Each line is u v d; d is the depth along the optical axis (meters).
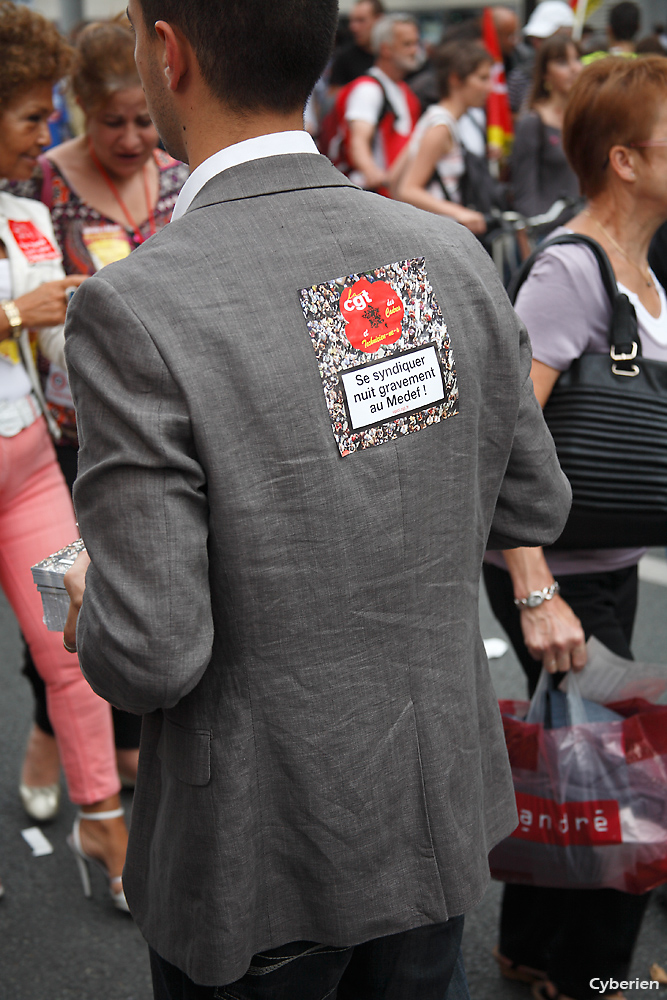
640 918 1.98
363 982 1.31
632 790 1.79
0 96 2.14
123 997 2.23
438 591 1.17
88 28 2.55
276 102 1.09
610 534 1.88
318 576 1.08
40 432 2.33
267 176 1.09
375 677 1.13
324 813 1.13
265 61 1.06
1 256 2.25
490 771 1.31
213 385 1.00
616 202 1.90
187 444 1.01
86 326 1.02
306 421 1.04
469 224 5.02
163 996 1.30
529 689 2.10
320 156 1.13
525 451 1.28
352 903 1.16
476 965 2.29
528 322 1.83
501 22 7.76
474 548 1.23
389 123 6.09
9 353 2.25
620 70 1.84
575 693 1.89
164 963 1.27
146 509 1.00
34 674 2.73
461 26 6.54
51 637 2.37
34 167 2.33
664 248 2.64
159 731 1.22
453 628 1.20
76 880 2.63
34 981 2.27
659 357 1.92
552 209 5.02
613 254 1.91
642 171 1.83
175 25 1.07
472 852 1.22
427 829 1.19
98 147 2.60
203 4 1.04
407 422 1.10
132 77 2.47
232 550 1.04
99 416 1.02
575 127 1.90
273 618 1.07
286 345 1.03
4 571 2.37
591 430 1.82
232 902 1.12
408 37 6.01
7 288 2.24
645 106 1.79
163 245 1.04
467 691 1.22
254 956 1.20
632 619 2.12
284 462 1.04
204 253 1.03
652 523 1.86
